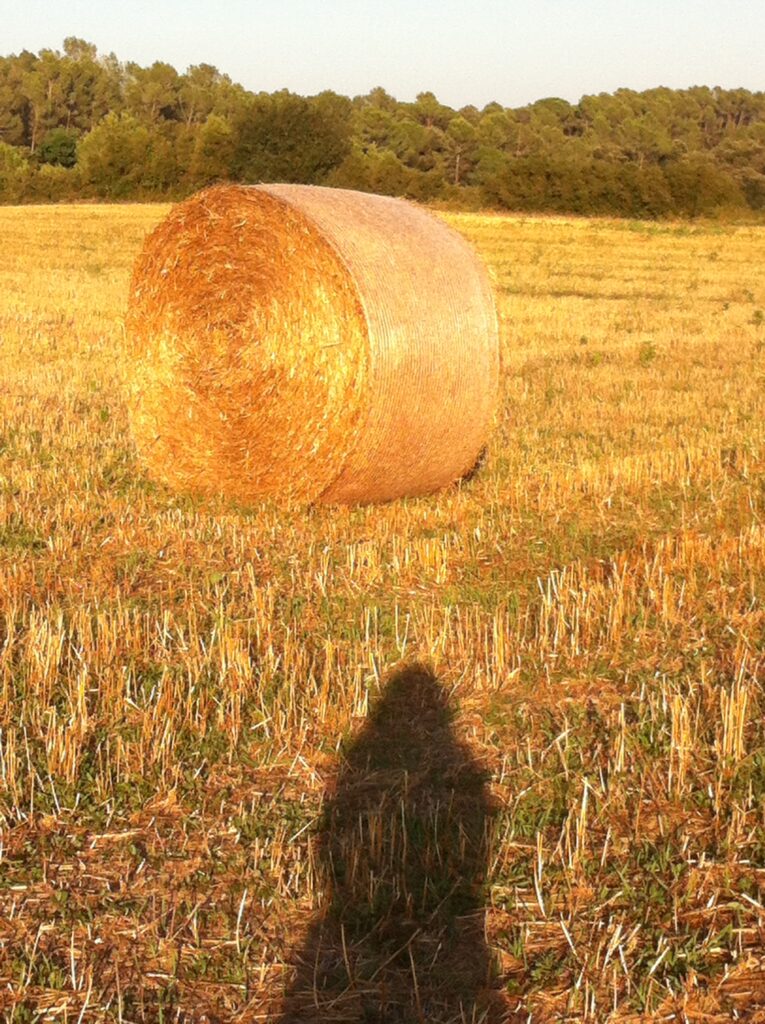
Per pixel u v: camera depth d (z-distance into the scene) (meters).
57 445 11.62
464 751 5.59
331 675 6.29
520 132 97.44
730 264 35.59
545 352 18.42
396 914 4.35
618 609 7.00
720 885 4.49
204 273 9.93
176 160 61.91
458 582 7.95
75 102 113.44
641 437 12.46
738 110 130.12
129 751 5.49
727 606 7.46
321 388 9.29
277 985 3.99
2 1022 3.77
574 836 4.82
